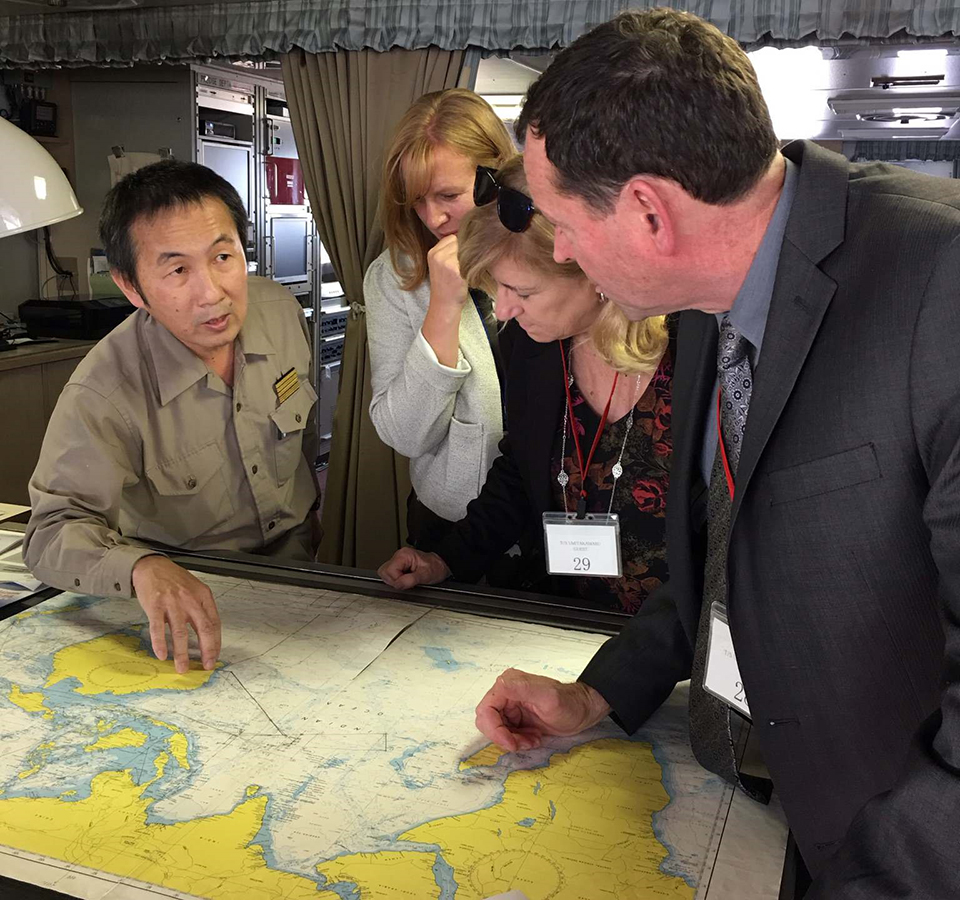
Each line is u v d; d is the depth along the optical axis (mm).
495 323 2098
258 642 1503
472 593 1714
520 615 1616
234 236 1814
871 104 3475
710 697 1149
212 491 2021
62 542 1630
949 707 687
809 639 909
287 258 5766
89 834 1034
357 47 3541
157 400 1913
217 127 5102
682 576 1184
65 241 5281
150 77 4902
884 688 886
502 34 3350
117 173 5039
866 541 848
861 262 840
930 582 842
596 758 1206
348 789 1120
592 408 1644
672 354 1560
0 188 1638
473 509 1847
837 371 839
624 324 1481
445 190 1951
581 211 859
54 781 1132
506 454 1853
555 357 1643
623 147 803
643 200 824
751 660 961
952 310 768
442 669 1420
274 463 2100
